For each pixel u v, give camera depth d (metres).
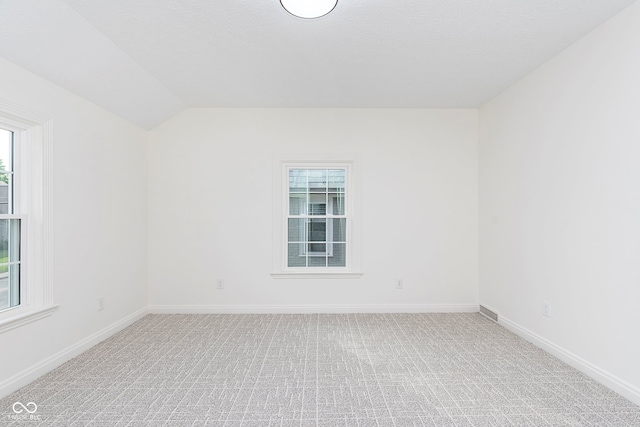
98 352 2.95
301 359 2.80
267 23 2.35
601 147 2.38
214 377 2.49
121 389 2.32
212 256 4.14
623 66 2.21
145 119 3.84
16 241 2.48
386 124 4.18
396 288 4.18
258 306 4.14
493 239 3.83
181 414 2.03
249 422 1.95
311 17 2.17
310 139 4.16
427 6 2.15
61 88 2.73
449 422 1.95
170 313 4.12
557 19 2.31
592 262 2.46
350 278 4.16
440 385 2.37
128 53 2.78
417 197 4.18
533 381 2.42
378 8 2.17
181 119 4.12
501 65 3.02
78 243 2.93
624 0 2.11
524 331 3.26
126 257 3.66
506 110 3.57
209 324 3.71
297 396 2.23
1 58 2.22
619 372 2.25
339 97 3.81
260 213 4.15
